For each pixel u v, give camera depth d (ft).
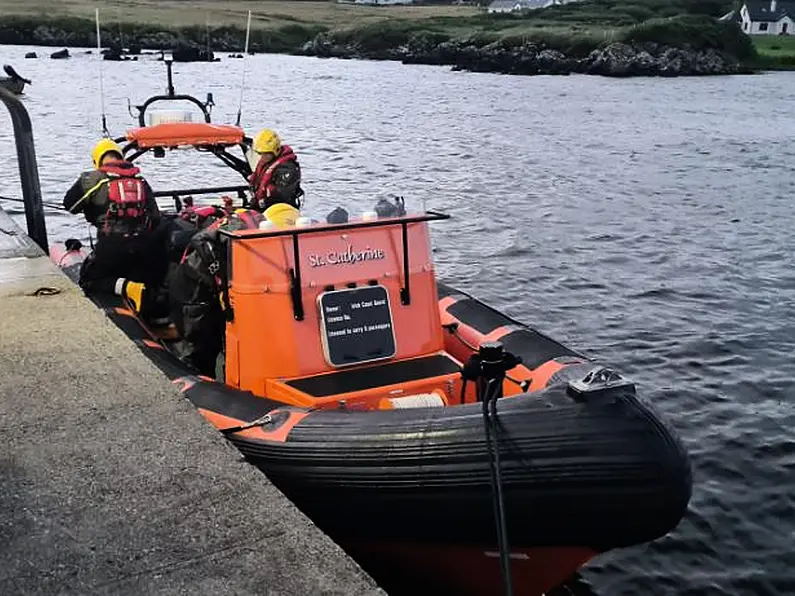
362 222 17.35
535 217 51.21
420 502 13.16
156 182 56.08
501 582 14.17
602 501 12.35
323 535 10.46
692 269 40.29
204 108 26.37
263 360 16.78
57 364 14.96
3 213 26.37
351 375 16.81
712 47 214.90
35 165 23.99
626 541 12.78
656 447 12.38
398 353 17.52
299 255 16.84
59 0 286.25
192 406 13.60
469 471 12.83
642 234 47.19
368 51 264.11
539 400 13.07
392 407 15.81
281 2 400.67
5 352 15.40
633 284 37.78
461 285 37.24
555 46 213.46
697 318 33.45
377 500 13.41
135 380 14.42
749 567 18.17
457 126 99.35
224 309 17.85
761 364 28.81
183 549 10.12
